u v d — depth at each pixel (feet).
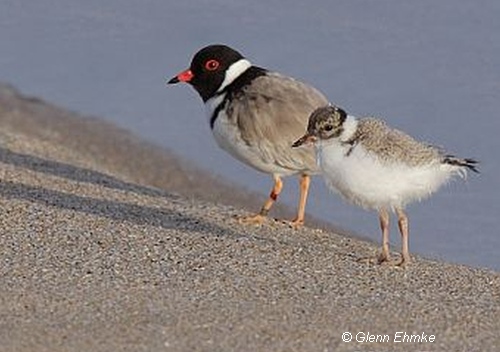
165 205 47.37
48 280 36.24
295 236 44.55
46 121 62.44
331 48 63.87
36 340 31.78
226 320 33.53
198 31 67.10
